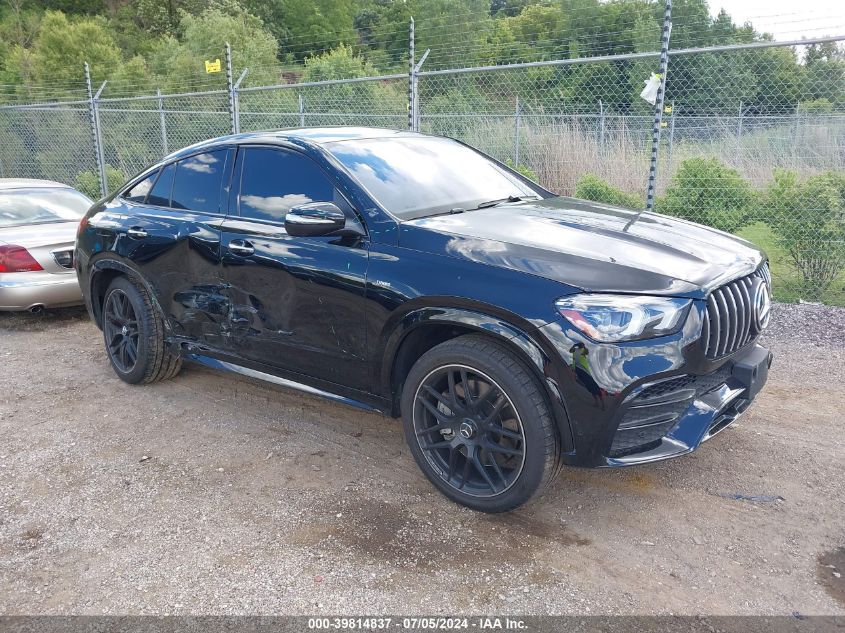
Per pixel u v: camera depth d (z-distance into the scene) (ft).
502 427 9.93
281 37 152.15
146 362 15.55
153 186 15.43
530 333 9.17
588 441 9.18
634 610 8.27
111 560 9.50
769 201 25.40
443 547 9.62
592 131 36.73
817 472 11.44
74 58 100.89
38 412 14.94
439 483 10.76
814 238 24.17
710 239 11.18
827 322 19.76
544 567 9.14
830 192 24.02
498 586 8.76
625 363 8.87
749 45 20.02
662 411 9.47
